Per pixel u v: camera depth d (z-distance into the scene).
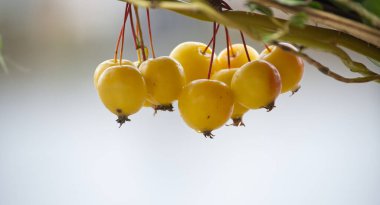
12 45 1.56
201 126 0.37
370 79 0.35
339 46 0.36
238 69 0.37
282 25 0.35
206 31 1.38
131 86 0.36
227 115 0.37
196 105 0.36
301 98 1.66
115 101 0.36
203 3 0.33
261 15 0.35
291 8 0.33
